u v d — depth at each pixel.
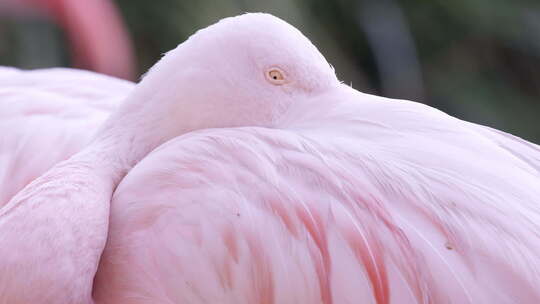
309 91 3.12
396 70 6.57
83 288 3.05
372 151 3.08
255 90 3.11
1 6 3.53
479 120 6.75
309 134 3.09
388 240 3.05
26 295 3.04
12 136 3.28
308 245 3.05
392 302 3.05
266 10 5.65
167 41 5.68
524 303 3.04
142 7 5.54
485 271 3.04
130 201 3.09
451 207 3.05
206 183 3.07
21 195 3.07
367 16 6.72
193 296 3.07
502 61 7.21
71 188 3.07
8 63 5.07
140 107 3.12
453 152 3.08
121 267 3.09
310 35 6.11
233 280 3.06
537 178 3.08
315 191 3.06
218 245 3.06
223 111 3.11
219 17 5.55
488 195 3.06
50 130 3.27
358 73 6.62
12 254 3.04
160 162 3.09
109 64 3.52
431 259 3.04
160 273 3.07
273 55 3.11
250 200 3.06
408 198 3.06
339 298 3.05
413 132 3.09
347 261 3.05
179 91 3.11
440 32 7.00
